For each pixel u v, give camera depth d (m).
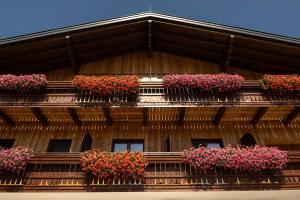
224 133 11.95
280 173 9.10
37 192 8.56
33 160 9.27
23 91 10.98
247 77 13.77
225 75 11.27
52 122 12.25
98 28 12.57
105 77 11.20
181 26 12.80
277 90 11.06
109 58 14.59
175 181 8.95
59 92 11.16
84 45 13.26
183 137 11.78
